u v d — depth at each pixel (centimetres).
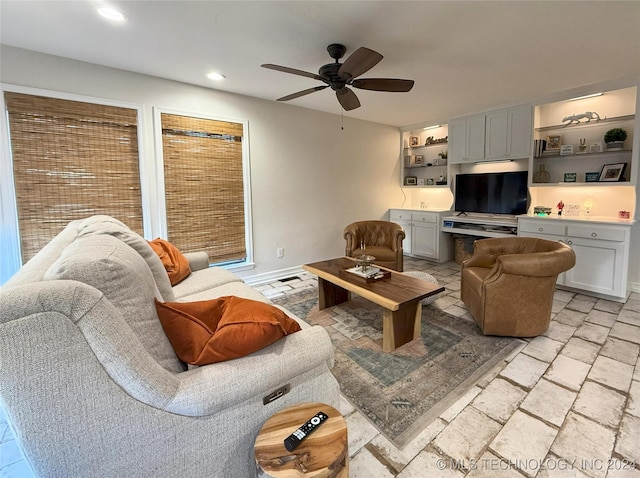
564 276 357
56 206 269
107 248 115
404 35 228
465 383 196
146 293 117
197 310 130
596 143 361
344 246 500
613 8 194
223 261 378
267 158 400
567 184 370
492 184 451
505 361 219
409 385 195
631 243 320
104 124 286
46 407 80
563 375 202
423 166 556
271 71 295
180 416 100
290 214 432
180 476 102
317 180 456
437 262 511
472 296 274
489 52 257
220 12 196
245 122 374
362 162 512
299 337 127
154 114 311
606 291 328
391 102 405
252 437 116
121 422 90
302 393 127
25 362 76
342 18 205
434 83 332
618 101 347
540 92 366
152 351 107
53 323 79
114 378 88
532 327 246
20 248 257
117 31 219
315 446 98
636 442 149
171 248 263
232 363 113
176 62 274
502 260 236
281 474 89
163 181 322
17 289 78
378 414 171
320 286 312
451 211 505
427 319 288
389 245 432
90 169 282
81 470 86
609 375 201
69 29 216
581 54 262
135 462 94
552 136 397
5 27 213
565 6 192
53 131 263
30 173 256
